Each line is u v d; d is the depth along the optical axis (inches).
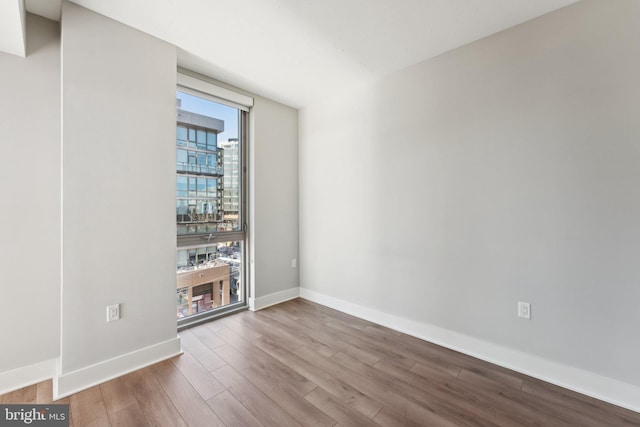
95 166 74.5
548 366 75.0
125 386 72.9
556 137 73.1
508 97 80.4
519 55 78.4
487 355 85.3
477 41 86.0
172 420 61.4
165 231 87.0
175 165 89.4
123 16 75.6
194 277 112.0
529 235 77.5
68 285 70.7
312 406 65.9
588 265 69.2
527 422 61.0
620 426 59.6
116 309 77.7
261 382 74.7
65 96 70.2
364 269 117.3
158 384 73.7
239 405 66.1
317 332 104.7
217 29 81.1
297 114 144.1
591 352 69.1
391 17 75.8
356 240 119.9
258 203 127.3
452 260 92.3
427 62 97.1
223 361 84.8
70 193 71.0
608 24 66.1
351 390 71.6
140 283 82.0
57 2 70.2
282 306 131.7
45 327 76.8
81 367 72.3
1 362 71.2
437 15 74.9
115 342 77.6
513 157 79.7
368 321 115.1
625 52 64.3
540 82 75.2
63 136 69.9
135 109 81.1
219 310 119.3
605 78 66.6
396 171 106.0
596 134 67.9
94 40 74.1
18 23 60.1
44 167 76.8
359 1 69.7
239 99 119.3
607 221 66.8
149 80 83.7
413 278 102.0
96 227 74.7
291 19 76.7
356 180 119.2
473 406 65.9
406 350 91.7
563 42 71.8
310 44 88.7
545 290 75.3
